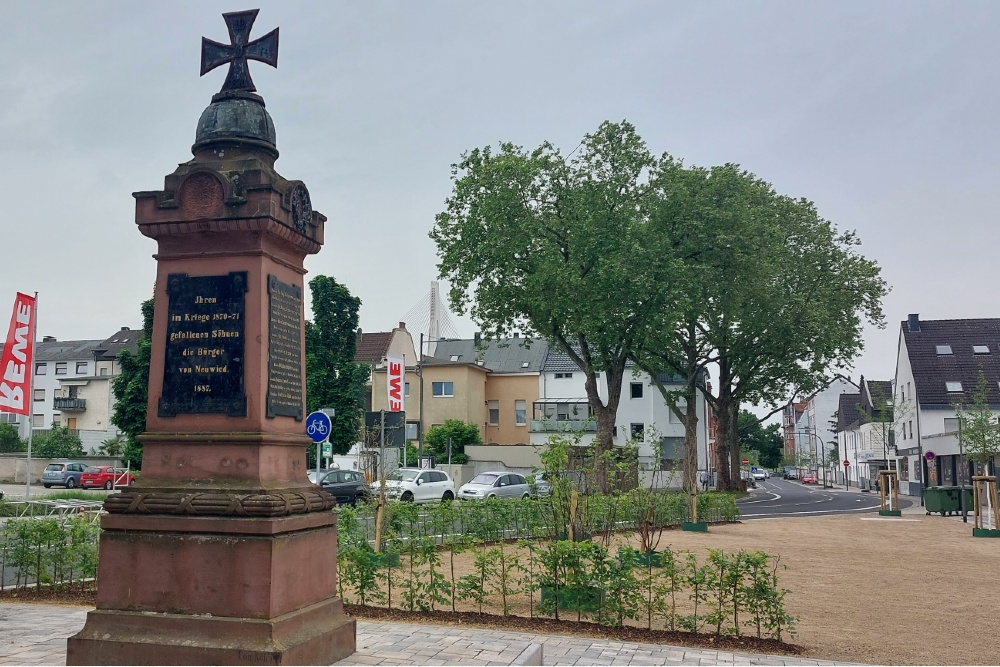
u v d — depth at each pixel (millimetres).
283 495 7328
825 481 90000
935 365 59031
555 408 61375
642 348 41812
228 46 8477
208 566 6980
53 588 11820
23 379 22078
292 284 8234
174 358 7715
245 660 6633
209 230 7691
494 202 35844
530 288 35625
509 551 16234
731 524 27391
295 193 8047
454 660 7477
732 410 54844
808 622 10719
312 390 40062
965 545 21312
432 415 60156
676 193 37281
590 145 37281
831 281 46812
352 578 10680
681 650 8680
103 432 61438
